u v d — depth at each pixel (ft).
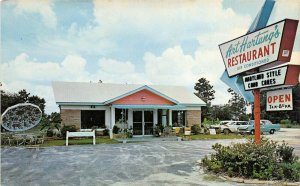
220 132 87.92
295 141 60.08
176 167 33.14
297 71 26.40
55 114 75.20
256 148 28.12
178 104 83.97
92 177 28.50
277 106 27.99
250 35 30.58
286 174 25.98
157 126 78.69
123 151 48.47
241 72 31.86
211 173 29.27
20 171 31.91
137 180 26.96
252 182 24.94
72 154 45.21
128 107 76.74
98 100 80.07
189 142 63.62
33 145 58.44
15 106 64.44
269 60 27.99
